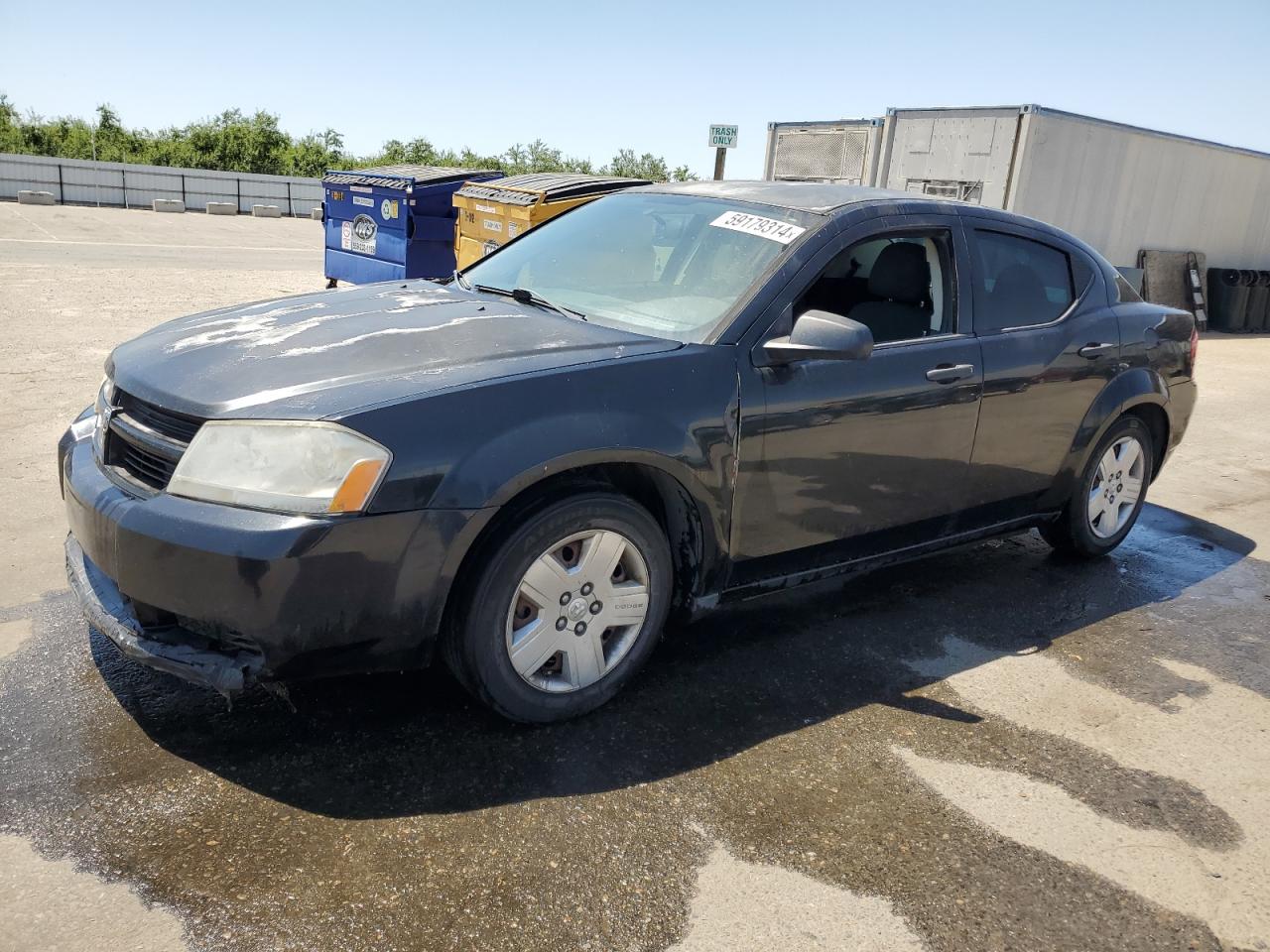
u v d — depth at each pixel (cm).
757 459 313
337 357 280
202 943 205
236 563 235
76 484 274
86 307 1059
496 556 267
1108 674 365
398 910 218
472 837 244
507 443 261
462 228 1134
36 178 3288
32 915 209
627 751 288
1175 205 1441
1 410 618
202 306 1131
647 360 294
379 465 245
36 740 272
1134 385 446
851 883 239
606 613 297
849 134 1359
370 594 248
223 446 248
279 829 242
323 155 5241
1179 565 491
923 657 367
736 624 385
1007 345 388
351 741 281
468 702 306
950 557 480
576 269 370
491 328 309
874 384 339
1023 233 416
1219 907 241
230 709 293
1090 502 459
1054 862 254
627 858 241
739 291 325
